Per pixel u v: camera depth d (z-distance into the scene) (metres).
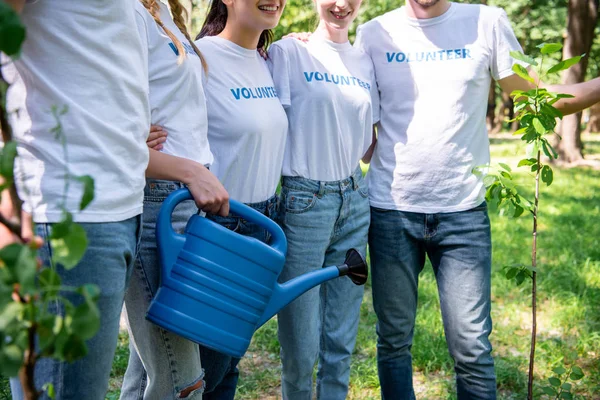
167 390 2.11
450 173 2.82
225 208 2.08
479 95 2.85
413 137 2.84
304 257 2.75
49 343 0.94
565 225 8.37
